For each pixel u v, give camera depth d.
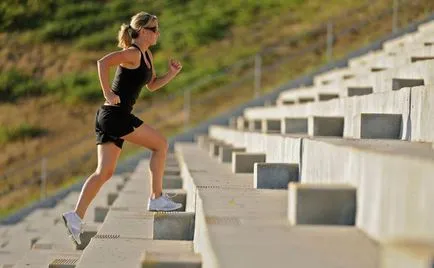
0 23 92.12
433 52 33.19
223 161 36.00
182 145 60.16
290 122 33.66
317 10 85.75
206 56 81.94
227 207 18.95
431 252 8.81
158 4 96.19
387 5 78.19
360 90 32.97
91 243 22.05
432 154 15.59
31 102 78.75
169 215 22.20
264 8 90.81
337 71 50.78
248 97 71.44
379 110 26.06
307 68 72.25
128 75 20.97
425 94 21.59
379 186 13.70
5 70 84.00
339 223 15.73
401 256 8.91
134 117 21.33
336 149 17.48
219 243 13.90
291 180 23.27
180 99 75.06
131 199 32.22
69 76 82.50
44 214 50.31
